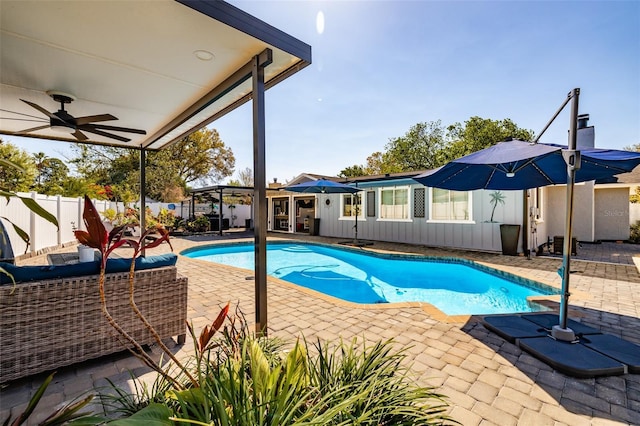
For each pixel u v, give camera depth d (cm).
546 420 202
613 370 253
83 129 455
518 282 633
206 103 386
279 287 533
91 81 348
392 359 198
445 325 361
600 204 1302
